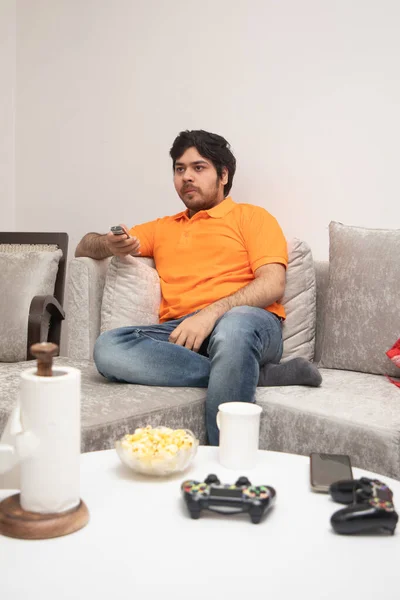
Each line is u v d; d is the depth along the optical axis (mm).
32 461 788
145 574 700
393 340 1877
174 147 2240
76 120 3004
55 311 2377
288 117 2361
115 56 2846
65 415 791
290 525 834
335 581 694
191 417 1683
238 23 2461
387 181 2156
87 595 655
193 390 1739
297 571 714
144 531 806
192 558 738
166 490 940
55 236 2676
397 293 1890
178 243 2189
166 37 2670
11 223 3250
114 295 2064
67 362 2041
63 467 794
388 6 2119
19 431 788
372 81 2166
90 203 2977
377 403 1583
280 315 2039
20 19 3188
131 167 2818
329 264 2086
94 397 1580
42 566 714
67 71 3025
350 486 901
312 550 766
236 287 2059
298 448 1595
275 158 2404
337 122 2252
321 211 2311
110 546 764
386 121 2145
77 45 2979
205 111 2574
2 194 3213
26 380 780
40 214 3170
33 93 3160
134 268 2078
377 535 813
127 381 1764
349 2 2197
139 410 1532
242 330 1683
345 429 1492
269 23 2383
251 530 817
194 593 662
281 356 1998
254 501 834
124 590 666
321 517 862
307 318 2094
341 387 1752
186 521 839
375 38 2152
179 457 972
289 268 2088
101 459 1068
